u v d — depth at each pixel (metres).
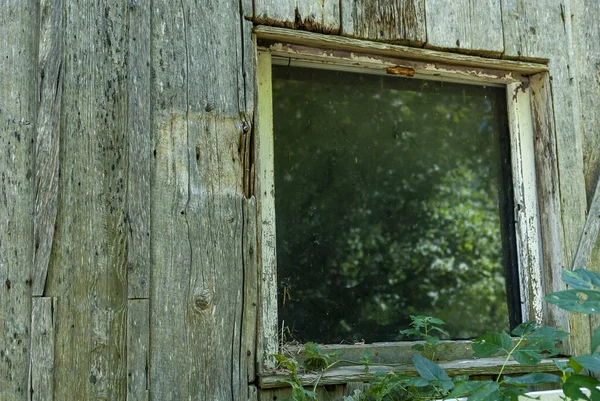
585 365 1.71
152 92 2.37
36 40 2.27
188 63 2.44
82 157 2.25
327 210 2.72
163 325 2.28
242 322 2.39
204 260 2.36
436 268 2.85
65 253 2.19
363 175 2.80
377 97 2.88
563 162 2.94
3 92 2.22
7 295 2.14
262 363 2.41
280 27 2.59
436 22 2.84
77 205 2.22
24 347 2.14
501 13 2.96
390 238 2.80
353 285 2.71
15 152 2.21
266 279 2.53
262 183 2.59
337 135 2.79
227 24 2.51
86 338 2.19
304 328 2.61
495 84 3.07
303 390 2.22
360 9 2.72
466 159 2.98
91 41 2.31
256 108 2.53
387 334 2.73
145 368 2.24
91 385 2.17
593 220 2.93
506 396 1.91
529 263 2.96
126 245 2.27
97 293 2.22
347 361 2.52
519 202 3.00
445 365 2.62
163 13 2.42
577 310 1.75
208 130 2.43
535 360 2.18
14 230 2.18
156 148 2.35
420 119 2.93
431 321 2.56
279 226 2.64
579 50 3.13
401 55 2.80
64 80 2.25
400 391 2.38
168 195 2.34
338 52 2.73
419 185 2.88
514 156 3.03
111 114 2.31
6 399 2.10
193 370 2.30
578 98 3.04
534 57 2.98
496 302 2.93
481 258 2.93
